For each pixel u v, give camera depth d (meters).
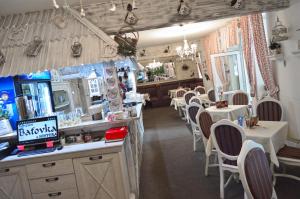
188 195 3.36
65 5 3.45
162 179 3.96
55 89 4.25
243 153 1.75
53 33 3.50
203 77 10.93
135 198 3.37
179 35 8.50
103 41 3.40
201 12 3.74
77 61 3.31
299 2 3.86
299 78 4.19
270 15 4.87
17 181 3.03
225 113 4.95
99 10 3.64
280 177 3.47
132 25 3.68
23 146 3.25
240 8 3.81
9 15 3.63
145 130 7.64
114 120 3.41
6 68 3.36
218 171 3.94
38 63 3.36
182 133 6.64
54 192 3.03
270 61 4.97
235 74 7.56
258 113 4.18
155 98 12.77
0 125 3.43
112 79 3.66
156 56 10.63
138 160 4.43
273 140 3.05
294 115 4.49
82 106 4.13
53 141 3.26
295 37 4.13
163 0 3.70
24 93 3.68
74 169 3.00
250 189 1.66
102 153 2.96
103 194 3.01
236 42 6.93
